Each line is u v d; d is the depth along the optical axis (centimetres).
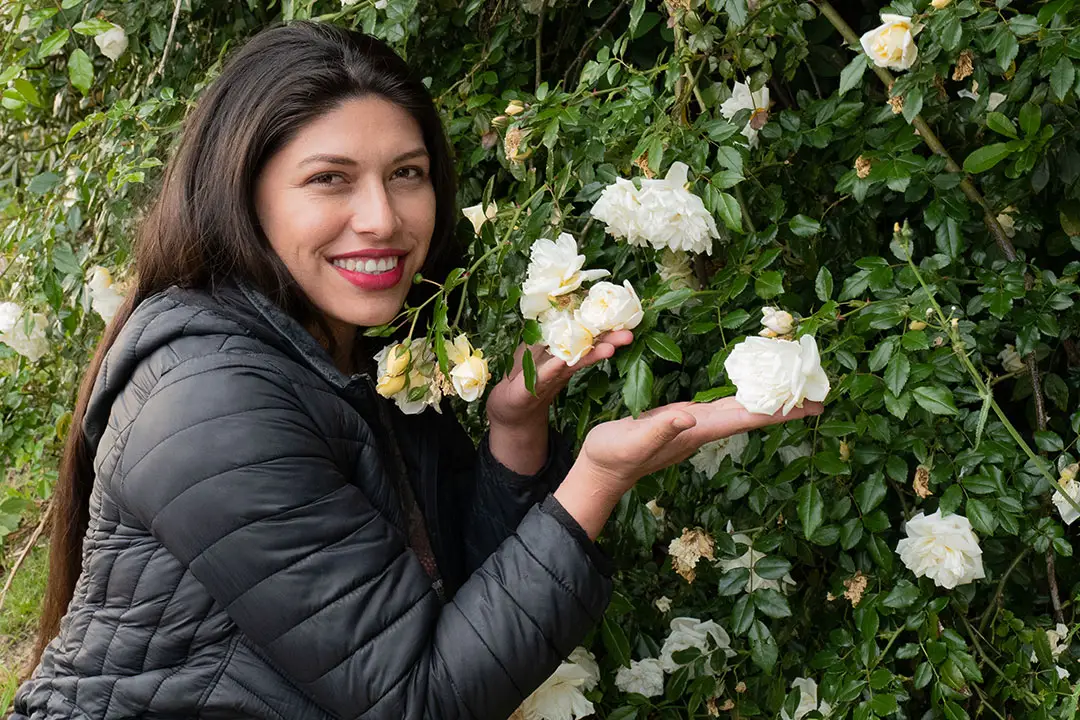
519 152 153
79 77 195
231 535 111
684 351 170
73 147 245
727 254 156
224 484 111
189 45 231
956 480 153
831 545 170
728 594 157
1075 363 177
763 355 116
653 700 182
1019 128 155
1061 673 152
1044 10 131
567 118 147
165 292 128
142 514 115
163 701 119
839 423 147
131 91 249
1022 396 175
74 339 240
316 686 114
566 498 123
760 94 166
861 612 154
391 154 129
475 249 149
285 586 111
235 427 113
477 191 191
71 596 151
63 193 219
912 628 152
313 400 123
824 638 171
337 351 148
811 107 166
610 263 167
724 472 157
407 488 153
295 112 125
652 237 137
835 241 177
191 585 116
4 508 239
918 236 179
